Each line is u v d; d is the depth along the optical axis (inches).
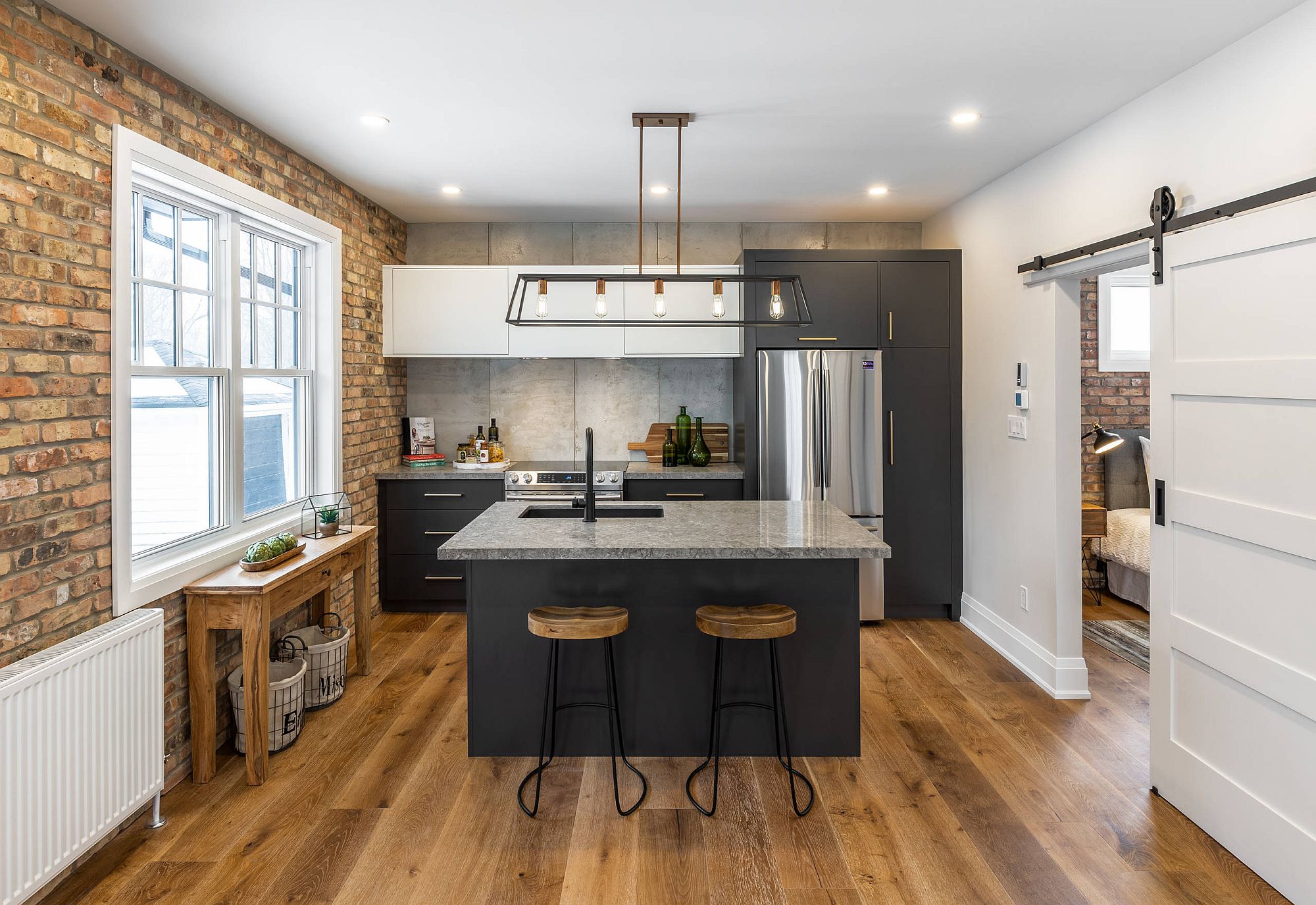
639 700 120.0
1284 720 85.7
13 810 74.6
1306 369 82.1
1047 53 105.3
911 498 189.2
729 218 209.2
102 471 95.3
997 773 113.8
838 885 87.1
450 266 201.8
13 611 81.8
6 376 81.1
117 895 85.4
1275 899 84.7
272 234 147.7
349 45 101.7
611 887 86.8
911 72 111.6
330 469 165.0
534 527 125.0
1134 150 121.6
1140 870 89.9
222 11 91.4
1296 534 83.5
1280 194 89.7
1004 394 165.8
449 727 130.5
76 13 90.5
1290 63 92.3
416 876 88.9
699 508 145.4
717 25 97.0
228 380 129.6
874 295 187.5
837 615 119.3
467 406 218.2
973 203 181.0
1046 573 147.1
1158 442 106.6
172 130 110.7
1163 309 106.1
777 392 188.2
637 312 201.2
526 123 132.6
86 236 92.9
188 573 110.7
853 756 119.5
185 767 112.4
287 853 93.4
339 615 163.9
